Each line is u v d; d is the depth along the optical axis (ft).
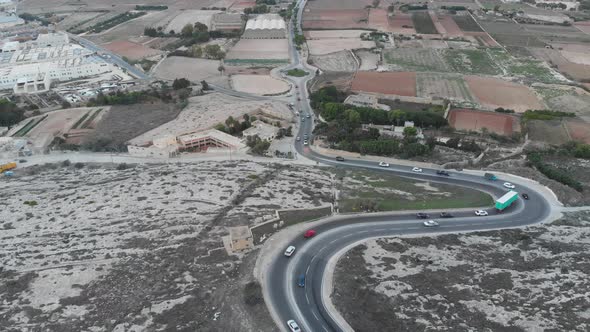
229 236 414.82
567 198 507.71
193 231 424.05
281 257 391.65
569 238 408.87
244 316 319.06
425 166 636.89
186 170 613.11
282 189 534.78
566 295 315.78
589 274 339.77
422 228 447.01
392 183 573.33
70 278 359.46
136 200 502.79
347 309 323.57
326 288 350.64
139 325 309.01
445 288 333.62
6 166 654.53
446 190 546.26
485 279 342.03
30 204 507.30
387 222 458.09
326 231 437.58
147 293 339.77
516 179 570.87
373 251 392.27
